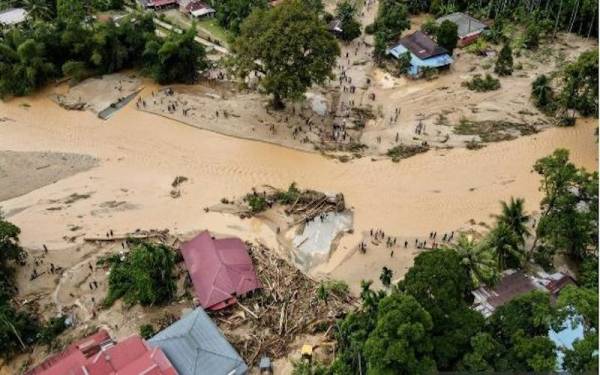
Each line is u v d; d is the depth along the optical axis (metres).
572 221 65.69
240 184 86.88
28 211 79.50
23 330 59.88
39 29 108.94
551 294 61.25
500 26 128.62
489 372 45.97
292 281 68.50
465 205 83.00
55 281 67.81
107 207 80.94
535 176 88.81
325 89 111.50
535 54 122.81
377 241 76.56
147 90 109.88
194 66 111.44
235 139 97.19
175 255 70.69
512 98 108.38
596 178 64.12
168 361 53.72
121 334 61.41
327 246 75.81
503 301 61.03
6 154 91.50
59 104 105.25
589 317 44.56
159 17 132.75
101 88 109.38
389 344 46.06
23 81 105.44
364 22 138.25
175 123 100.81
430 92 111.12
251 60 95.81
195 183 86.81
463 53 124.75
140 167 90.12
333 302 65.62
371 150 95.00
